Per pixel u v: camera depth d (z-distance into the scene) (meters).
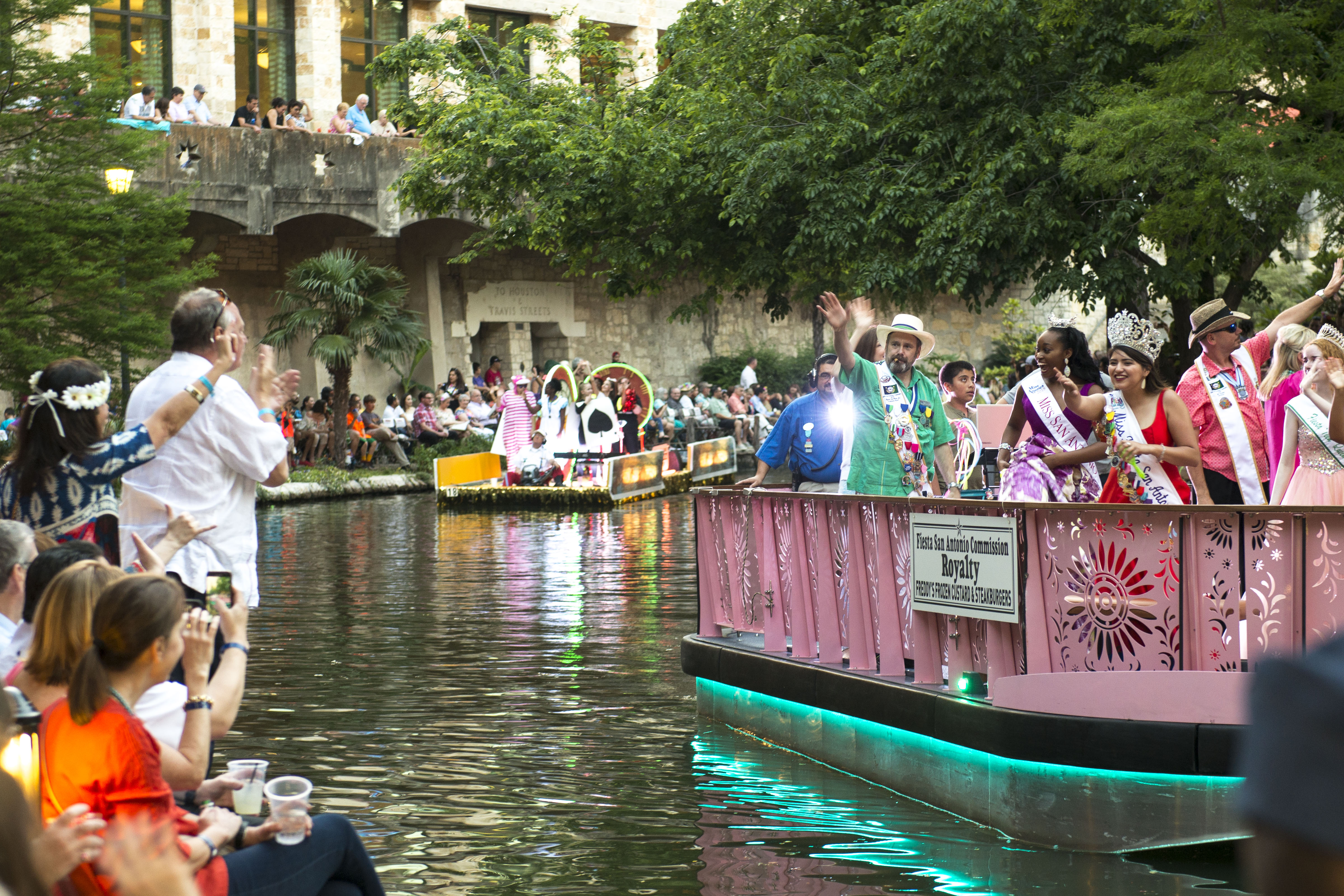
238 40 31.56
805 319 41.88
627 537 17.56
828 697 6.75
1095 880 4.98
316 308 27.95
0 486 4.75
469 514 21.52
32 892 1.85
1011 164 20.25
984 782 5.69
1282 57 17.64
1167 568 5.49
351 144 29.67
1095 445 6.40
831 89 22.33
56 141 21.12
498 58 29.75
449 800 6.03
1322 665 0.85
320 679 8.66
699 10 25.45
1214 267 20.00
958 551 6.04
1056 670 5.64
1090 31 20.56
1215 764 5.24
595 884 4.93
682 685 8.51
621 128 25.50
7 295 20.73
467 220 32.41
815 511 7.11
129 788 3.23
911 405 7.48
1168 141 17.47
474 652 9.57
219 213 27.94
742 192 22.67
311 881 3.58
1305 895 0.85
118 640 3.35
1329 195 17.36
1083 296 20.84
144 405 4.77
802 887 4.89
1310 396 6.58
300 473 25.27
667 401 35.19
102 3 29.39
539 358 37.38
